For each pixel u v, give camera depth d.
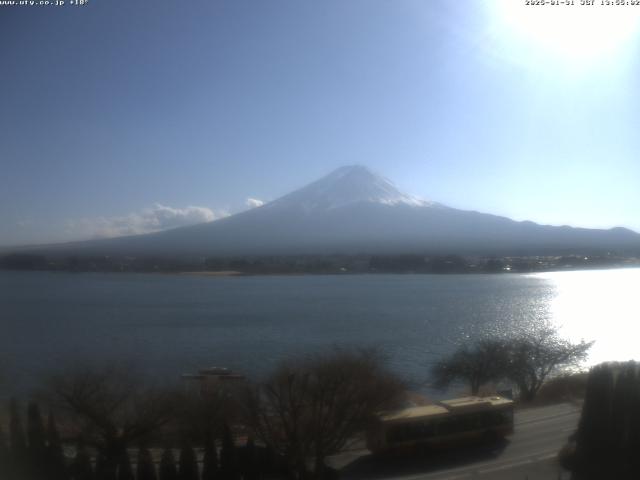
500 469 20.09
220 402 23.81
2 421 24.42
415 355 49.03
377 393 23.78
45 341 64.50
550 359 36.62
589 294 115.44
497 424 23.97
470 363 36.09
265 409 23.28
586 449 18.38
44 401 24.94
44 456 18.06
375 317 81.81
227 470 18.52
